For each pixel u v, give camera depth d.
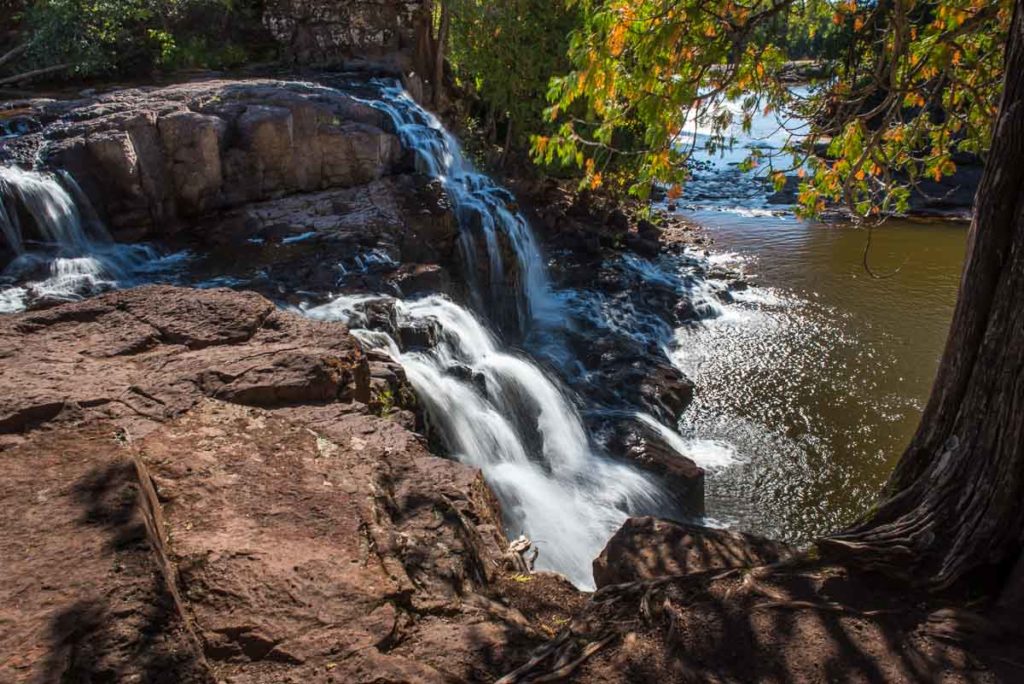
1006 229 3.48
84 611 2.58
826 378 11.77
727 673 3.00
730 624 3.25
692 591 3.47
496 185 14.79
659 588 3.51
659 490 9.06
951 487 3.64
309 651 2.89
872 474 9.52
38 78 14.02
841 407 10.95
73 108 11.31
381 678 2.77
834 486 9.34
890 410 10.83
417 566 3.60
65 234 9.91
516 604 3.83
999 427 3.46
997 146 3.48
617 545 5.18
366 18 16.98
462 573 3.69
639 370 11.48
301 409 4.72
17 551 2.84
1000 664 3.02
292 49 17.09
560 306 13.75
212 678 2.48
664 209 21.81
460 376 9.02
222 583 3.13
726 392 11.45
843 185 6.16
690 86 5.84
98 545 2.87
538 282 14.41
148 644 2.51
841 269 16.62
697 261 16.77
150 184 10.74
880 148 6.61
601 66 6.04
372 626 3.06
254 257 10.64
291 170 12.04
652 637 3.22
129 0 14.98
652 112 5.92
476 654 3.06
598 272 14.95
